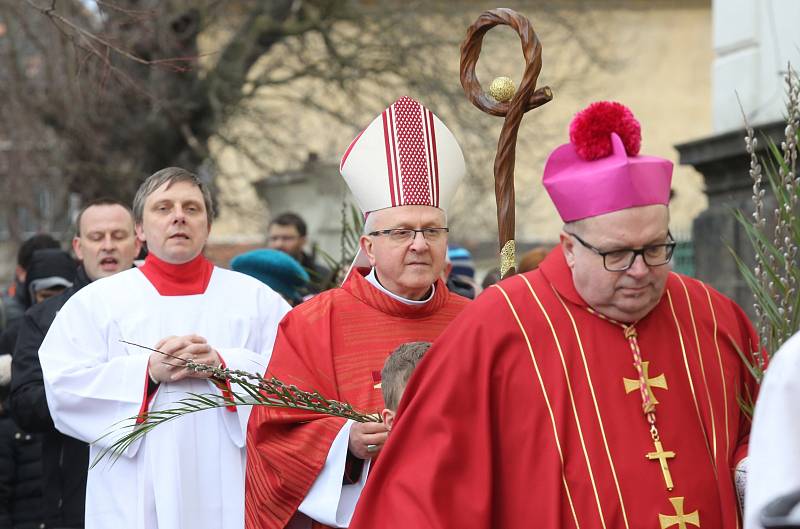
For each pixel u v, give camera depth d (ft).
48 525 24.30
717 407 15.08
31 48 66.95
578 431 14.51
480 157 73.36
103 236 26.53
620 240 14.10
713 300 15.94
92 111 62.80
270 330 23.81
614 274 14.25
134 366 22.00
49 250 30.63
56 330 22.97
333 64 71.15
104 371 22.04
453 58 73.61
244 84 71.26
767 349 16.88
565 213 14.60
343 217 28.27
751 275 17.37
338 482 18.48
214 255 82.99
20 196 67.10
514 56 77.87
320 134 82.84
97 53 32.63
